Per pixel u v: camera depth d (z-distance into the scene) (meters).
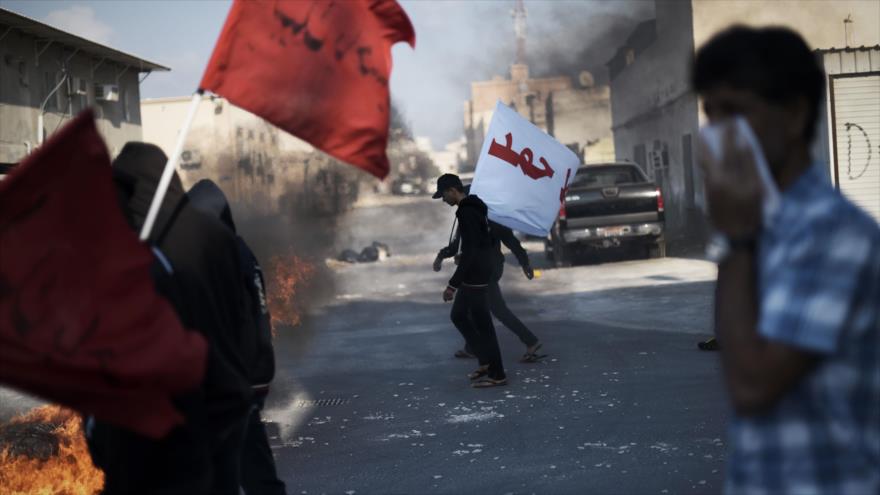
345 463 5.87
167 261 2.76
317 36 3.21
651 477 5.20
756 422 1.72
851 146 18.08
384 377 8.81
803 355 1.59
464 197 8.45
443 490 5.21
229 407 2.83
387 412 7.29
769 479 1.70
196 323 2.79
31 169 2.21
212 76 3.13
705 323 10.80
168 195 2.88
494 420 6.79
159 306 2.35
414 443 6.27
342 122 3.22
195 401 2.64
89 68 30.53
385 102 3.26
